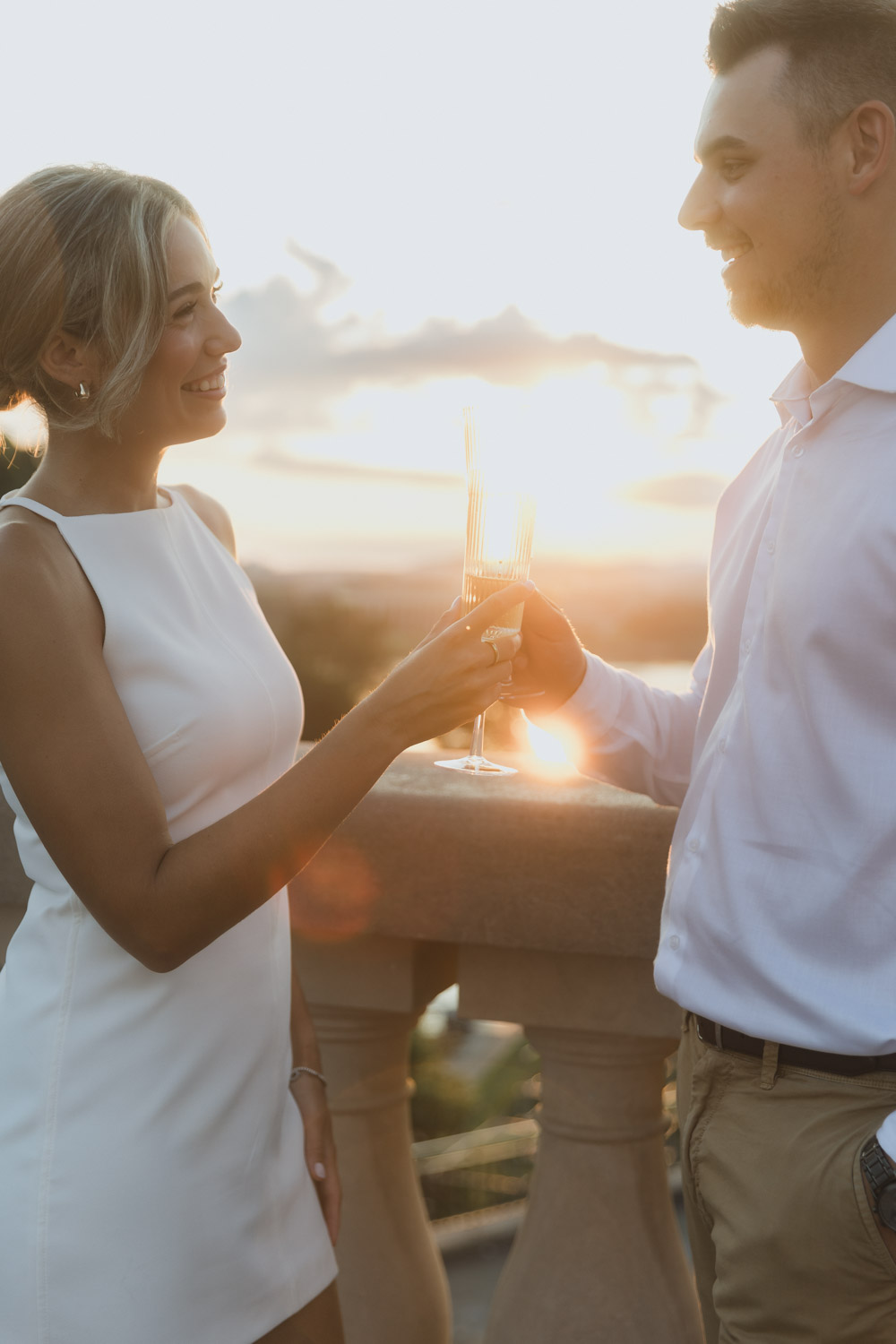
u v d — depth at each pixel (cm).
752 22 141
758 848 146
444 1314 214
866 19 136
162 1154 143
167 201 142
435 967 218
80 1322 140
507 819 187
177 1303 144
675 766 178
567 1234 197
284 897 164
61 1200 141
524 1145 1041
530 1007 198
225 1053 150
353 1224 208
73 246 136
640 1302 194
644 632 3222
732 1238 145
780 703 144
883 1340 137
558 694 175
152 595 146
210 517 168
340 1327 169
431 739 136
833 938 141
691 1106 155
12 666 131
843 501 140
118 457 149
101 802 131
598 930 185
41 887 150
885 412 140
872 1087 138
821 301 143
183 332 143
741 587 157
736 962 147
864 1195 132
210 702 145
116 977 145
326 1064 209
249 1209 152
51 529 141
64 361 141
